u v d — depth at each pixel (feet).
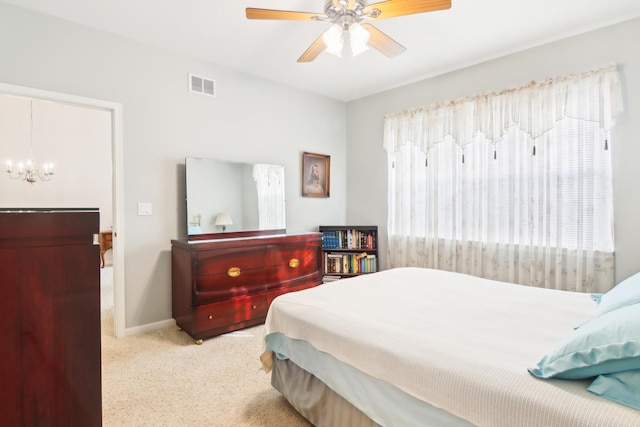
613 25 8.39
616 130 8.36
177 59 10.13
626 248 8.28
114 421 5.61
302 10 7.97
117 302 9.16
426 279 7.43
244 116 11.68
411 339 4.18
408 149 12.55
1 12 7.52
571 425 2.74
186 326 9.10
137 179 9.45
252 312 9.93
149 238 9.68
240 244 9.70
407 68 11.24
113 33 8.97
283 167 12.68
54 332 1.90
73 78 8.41
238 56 10.39
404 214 12.67
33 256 1.85
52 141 18.66
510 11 7.93
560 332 4.42
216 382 6.87
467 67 11.05
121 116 9.13
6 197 17.48
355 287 6.78
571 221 8.97
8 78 7.61
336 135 14.70
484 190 10.57
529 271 9.72
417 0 5.73
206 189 10.59
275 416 5.78
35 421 1.84
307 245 11.46
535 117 9.45
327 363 4.90
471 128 10.83
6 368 1.77
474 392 3.26
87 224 2.02
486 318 4.97
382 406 4.08
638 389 2.78
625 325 3.03
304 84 12.85
